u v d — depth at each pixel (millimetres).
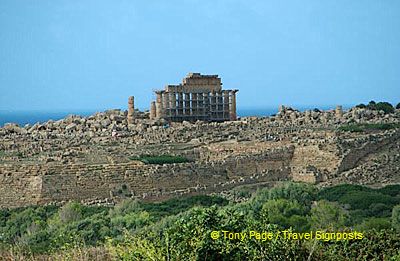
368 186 192875
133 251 76688
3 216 168125
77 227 139375
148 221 139875
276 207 131125
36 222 152750
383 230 84750
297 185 170625
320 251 77438
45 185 182000
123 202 170875
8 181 185000
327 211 131125
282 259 75438
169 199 179500
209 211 75938
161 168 193625
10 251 97625
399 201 162375
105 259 85562
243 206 135375
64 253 91312
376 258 79500
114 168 189750
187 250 73938
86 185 185375
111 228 138750
